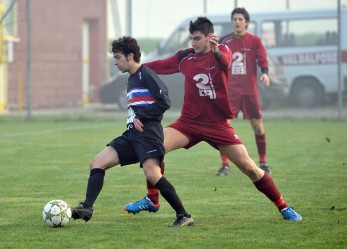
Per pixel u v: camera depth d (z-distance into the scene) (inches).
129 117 797.9
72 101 2987.2
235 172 1234.6
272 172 1224.2
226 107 834.8
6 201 955.3
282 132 1913.1
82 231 767.1
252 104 1262.3
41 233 757.3
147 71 794.8
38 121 2301.9
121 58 794.8
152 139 786.8
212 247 695.7
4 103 2669.8
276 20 2684.5
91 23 3198.8
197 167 1305.4
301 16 2667.3
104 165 792.3
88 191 786.2
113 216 855.1
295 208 896.3
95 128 2087.8
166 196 787.4
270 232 762.2
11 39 2662.4
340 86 2193.7
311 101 2667.3
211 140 833.5
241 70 1266.0
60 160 1395.2
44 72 2866.6
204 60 832.3
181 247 694.5
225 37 1296.8
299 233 756.6
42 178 1164.5
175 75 2522.1
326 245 704.4
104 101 2662.4
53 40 2918.3
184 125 842.8
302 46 2664.9
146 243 711.7
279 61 2679.6
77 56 3029.0
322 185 1082.7
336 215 852.0
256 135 1248.2
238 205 920.9
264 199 964.6
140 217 850.1
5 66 2667.3
